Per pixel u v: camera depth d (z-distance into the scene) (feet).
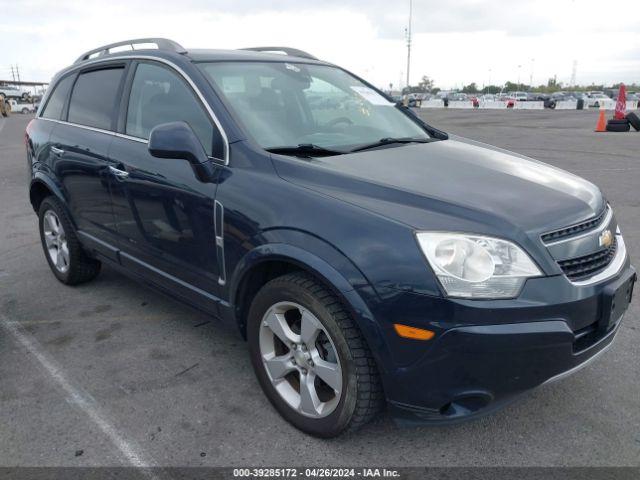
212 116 9.87
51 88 15.66
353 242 7.55
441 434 8.85
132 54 12.37
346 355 7.83
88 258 14.82
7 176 34.68
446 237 7.23
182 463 8.28
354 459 8.30
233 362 11.18
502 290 7.11
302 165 8.79
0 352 11.76
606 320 7.96
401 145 10.70
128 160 11.34
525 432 8.87
